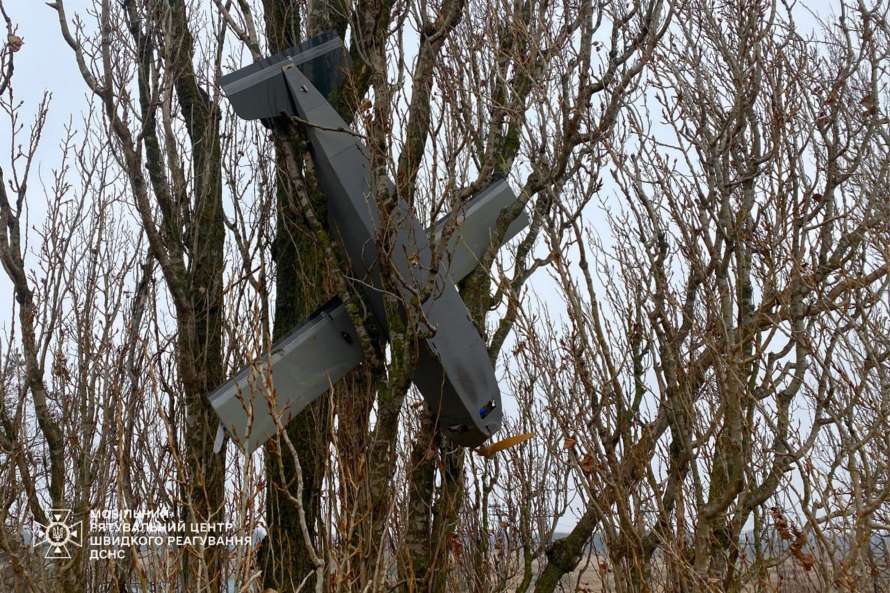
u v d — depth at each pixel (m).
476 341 12.84
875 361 10.65
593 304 11.78
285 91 12.73
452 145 13.52
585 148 13.65
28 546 11.68
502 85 14.58
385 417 11.71
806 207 11.96
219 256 16.78
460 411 12.82
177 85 17.81
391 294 11.48
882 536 11.90
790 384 11.28
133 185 13.94
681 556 10.91
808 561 10.12
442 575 13.64
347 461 12.15
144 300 18.59
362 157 12.59
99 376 18.44
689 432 11.96
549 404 15.80
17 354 16.30
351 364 12.47
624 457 11.80
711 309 11.79
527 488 19.19
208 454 13.80
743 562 10.93
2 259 13.18
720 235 12.27
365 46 12.01
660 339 12.45
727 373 10.96
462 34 15.25
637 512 11.63
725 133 12.70
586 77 12.33
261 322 13.03
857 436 11.30
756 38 13.23
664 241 13.58
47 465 16.22
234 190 18.70
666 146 13.12
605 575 12.84
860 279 11.19
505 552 19.53
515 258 16.25
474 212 13.54
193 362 14.32
